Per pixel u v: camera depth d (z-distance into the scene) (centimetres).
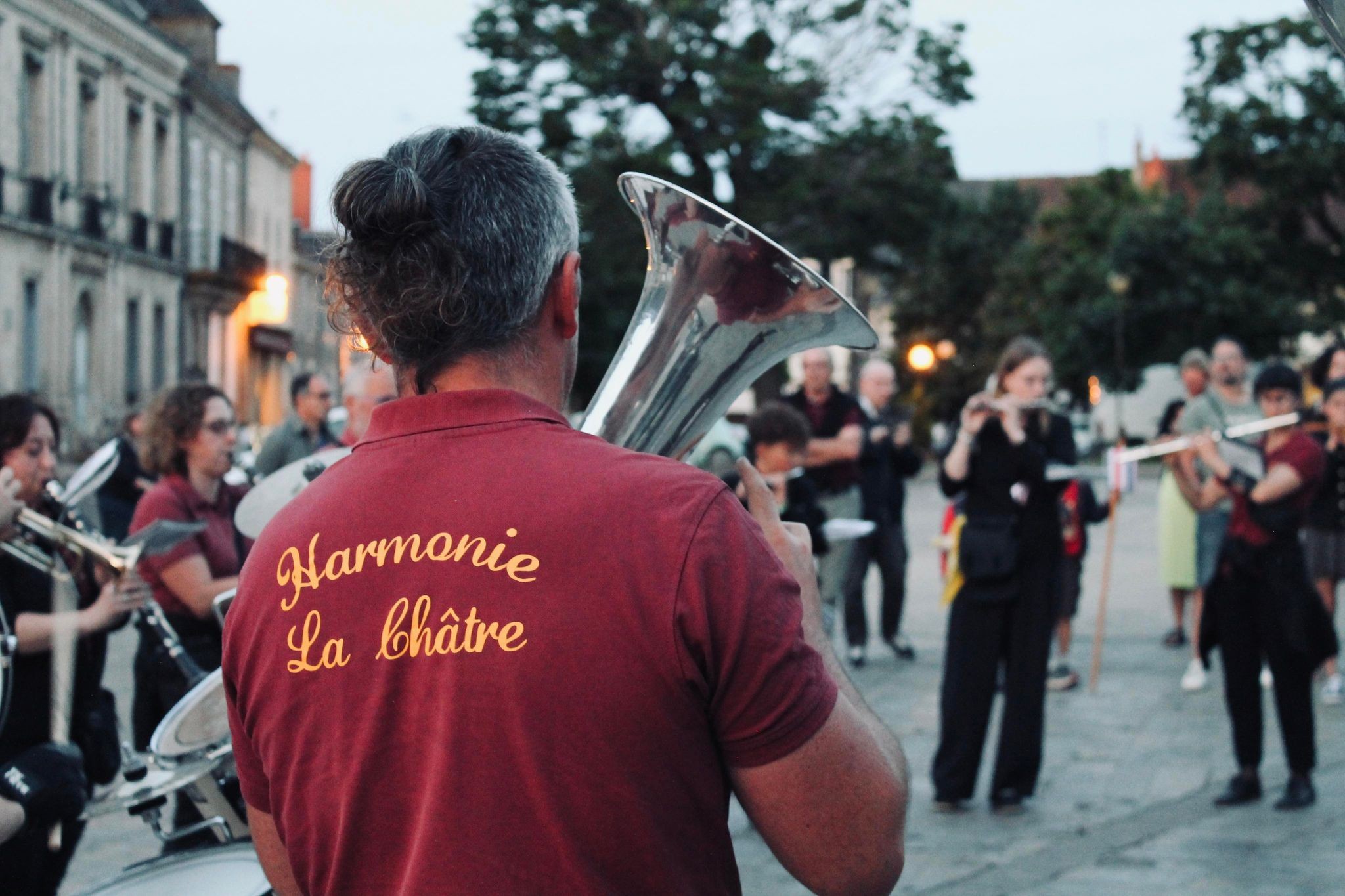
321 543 139
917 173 2678
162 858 234
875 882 136
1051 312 3900
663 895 126
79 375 2778
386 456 140
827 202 2727
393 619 132
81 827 327
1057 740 640
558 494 130
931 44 2617
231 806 257
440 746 127
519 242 138
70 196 2689
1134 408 3738
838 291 172
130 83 2981
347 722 133
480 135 145
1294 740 515
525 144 146
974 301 4669
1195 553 793
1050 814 518
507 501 131
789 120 2650
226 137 3666
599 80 2473
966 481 526
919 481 3161
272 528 147
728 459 668
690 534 127
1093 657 829
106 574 331
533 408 139
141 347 3064
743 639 125
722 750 130
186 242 3334
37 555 320
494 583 128
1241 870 441
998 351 4484
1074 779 570
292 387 753
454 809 125
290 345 4203
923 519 2077
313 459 362
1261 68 3544
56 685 311
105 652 338
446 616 129
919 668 840
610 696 124
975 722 523
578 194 2502
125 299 2977
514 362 142
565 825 124
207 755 245
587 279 2527
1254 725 521
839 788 130
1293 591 511
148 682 399
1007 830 498
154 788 242
